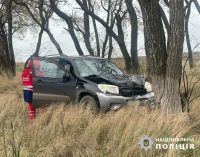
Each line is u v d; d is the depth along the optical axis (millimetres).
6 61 26500
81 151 7117
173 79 10016
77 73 12219
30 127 8773
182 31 9922
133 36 21766
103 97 11367
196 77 18109
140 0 10391
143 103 11500
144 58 22000
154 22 10320
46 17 24703
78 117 9391
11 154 7324
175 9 9820
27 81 10195
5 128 9234
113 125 8422
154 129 7824
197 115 10148
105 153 7289
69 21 22734
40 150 7574
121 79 11945
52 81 12680
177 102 10008
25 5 24500
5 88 20078
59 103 11984
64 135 8227
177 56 9945
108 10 24375
